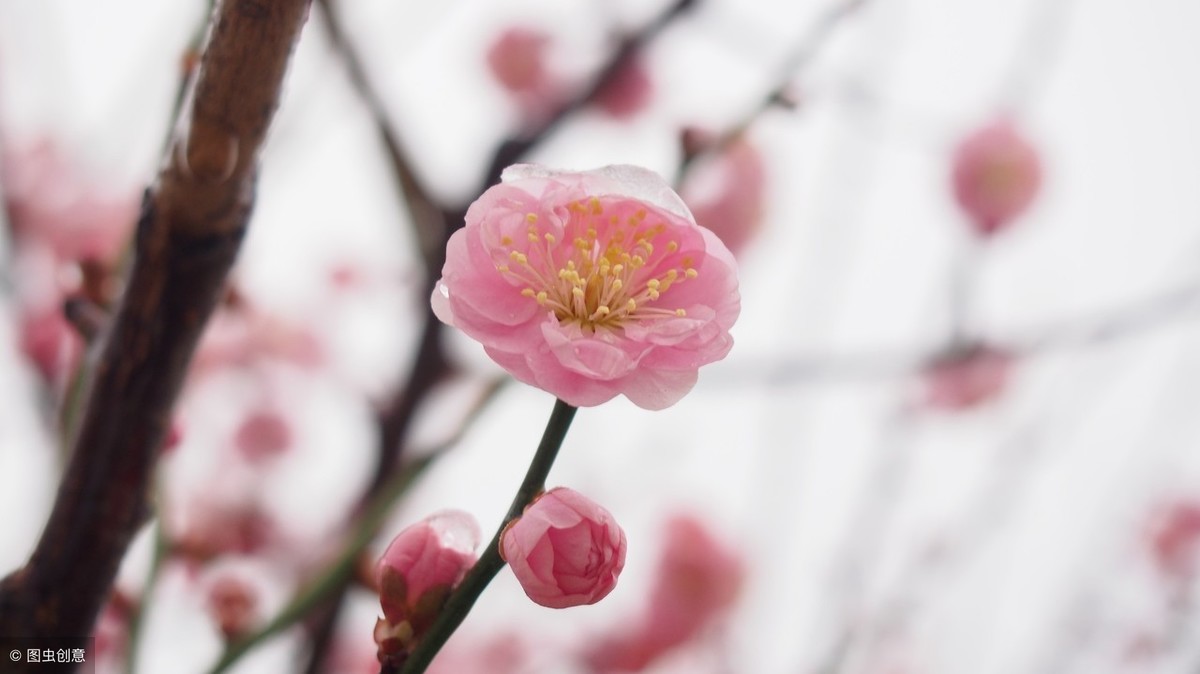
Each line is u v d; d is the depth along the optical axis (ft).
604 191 1.07
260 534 1.55
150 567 1.19
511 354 1.04
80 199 1.36
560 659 2.08
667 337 1.05
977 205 1.92
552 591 1.02
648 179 1.07
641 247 1.09
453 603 1.05
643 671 2.04
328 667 1.37
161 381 1.08
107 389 1.08
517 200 1.07
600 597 1.03
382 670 1.06
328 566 1.18
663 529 2.06
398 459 1.53
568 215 1.07
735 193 1.81
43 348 1.31
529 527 1.02
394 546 1.07
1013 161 1.91
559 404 1.04
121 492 1.09
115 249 1.32
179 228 1.06
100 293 1.18
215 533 1.37
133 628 1.18
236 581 1.26
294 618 1.17
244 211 1.07
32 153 1.38
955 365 1.69
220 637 1.24
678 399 1.05
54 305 1.33
